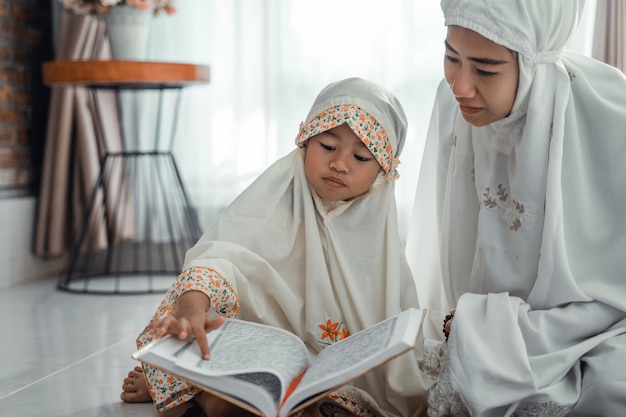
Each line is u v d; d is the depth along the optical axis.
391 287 1.46
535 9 1.29
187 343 1.15
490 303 1.33
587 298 1.34
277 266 1.49
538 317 1.32
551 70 1.36
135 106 3.41
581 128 1.40
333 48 3.21
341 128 1.42
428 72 3.13
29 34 3.32
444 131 1.60
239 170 3.34
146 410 1.50
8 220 3.10
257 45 3.29
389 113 1.46
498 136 1.42
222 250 1.40
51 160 3.24
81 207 3.31
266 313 1.45
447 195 1.56
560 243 1.34
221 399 1.30
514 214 1.42
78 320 2.43
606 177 1.38
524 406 1.26
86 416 1.46
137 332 2.25
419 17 3.13
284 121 3.28
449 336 1.33
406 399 1.43
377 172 1.46
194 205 3.40
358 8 3.18
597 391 1.26
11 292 2.96
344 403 1.36
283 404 1.08
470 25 1.29
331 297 1.45
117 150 3.40
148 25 3.13
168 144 3.41
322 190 1.43
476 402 1.23
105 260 3.50
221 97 3.34
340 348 1.20
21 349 2.04
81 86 2.99
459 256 1.54
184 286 1.29
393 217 1.49
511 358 1.25
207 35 3.33
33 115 3.35
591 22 2.76
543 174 1.38
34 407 1.53
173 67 2.81
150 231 3.43
